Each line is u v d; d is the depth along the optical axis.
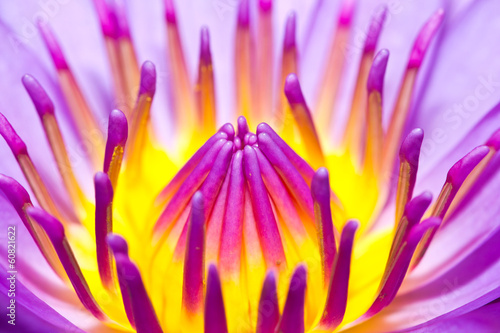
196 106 0.16
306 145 0.15
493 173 0.15
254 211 0.14
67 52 0.17
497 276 0.15
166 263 0.14
